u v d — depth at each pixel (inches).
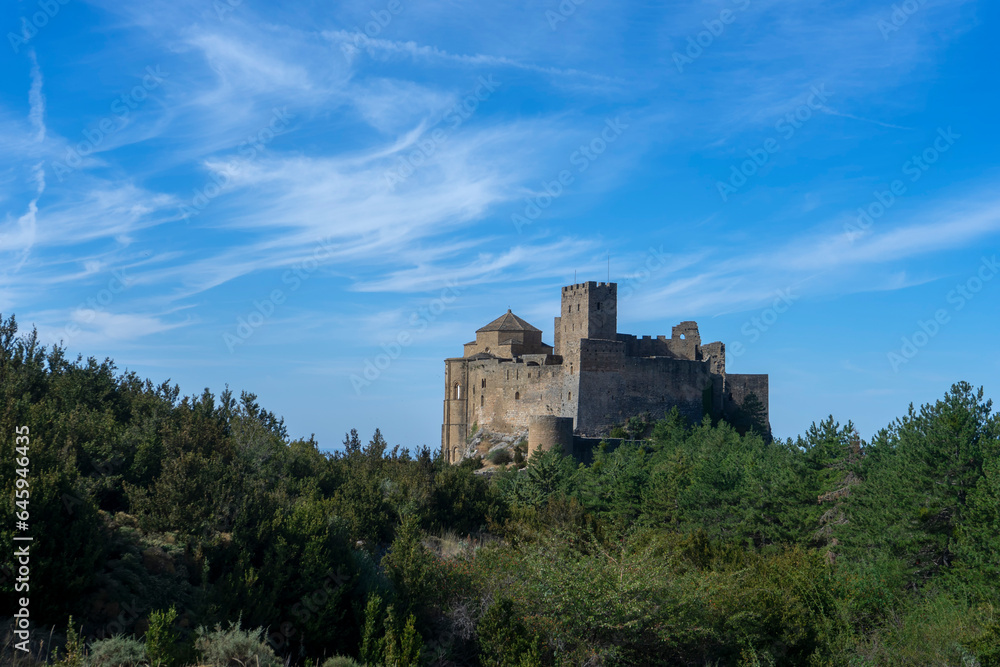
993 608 1130.7
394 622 914.1
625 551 1046.4
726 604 976.3
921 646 1056.2
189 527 977.5
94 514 871.1
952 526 1550.2
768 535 2010.3
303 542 978.7
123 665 715.4
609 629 930.1
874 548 1593.3
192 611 864.9
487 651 897.5
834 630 1090.1
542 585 967.0
